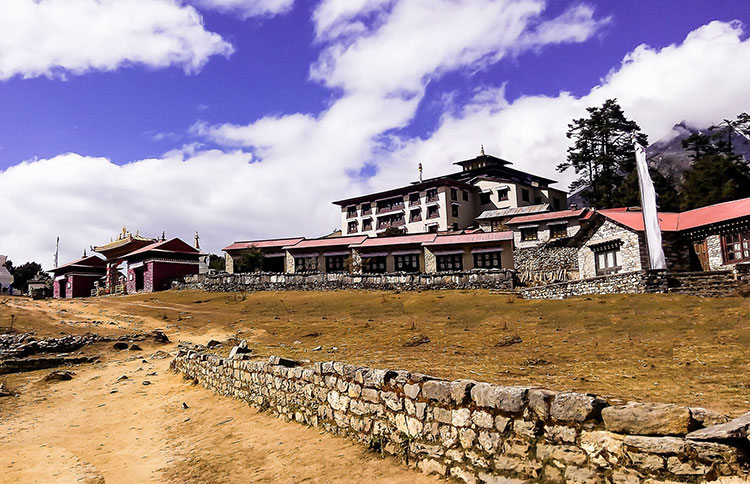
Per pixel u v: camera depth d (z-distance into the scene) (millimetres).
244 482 7852
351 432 8992
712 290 24469
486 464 6434
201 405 13766
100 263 73500
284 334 25812
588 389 9852
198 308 39938
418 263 52375
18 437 11742
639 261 32031
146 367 20969
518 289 39188
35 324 28891
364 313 31812
